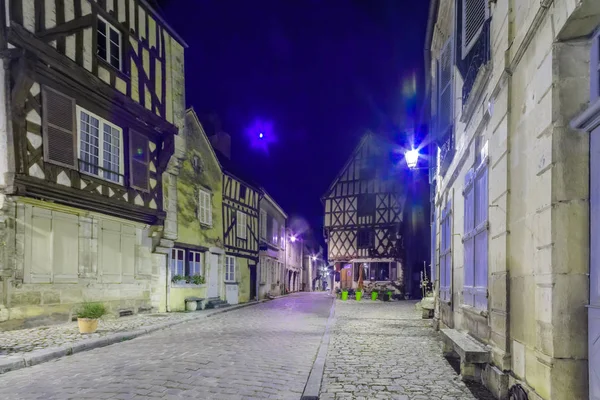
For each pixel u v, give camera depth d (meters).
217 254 18.64
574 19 2.95
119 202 11.52
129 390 4.62
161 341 8.22
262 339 8.55
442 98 9.05
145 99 12.91
